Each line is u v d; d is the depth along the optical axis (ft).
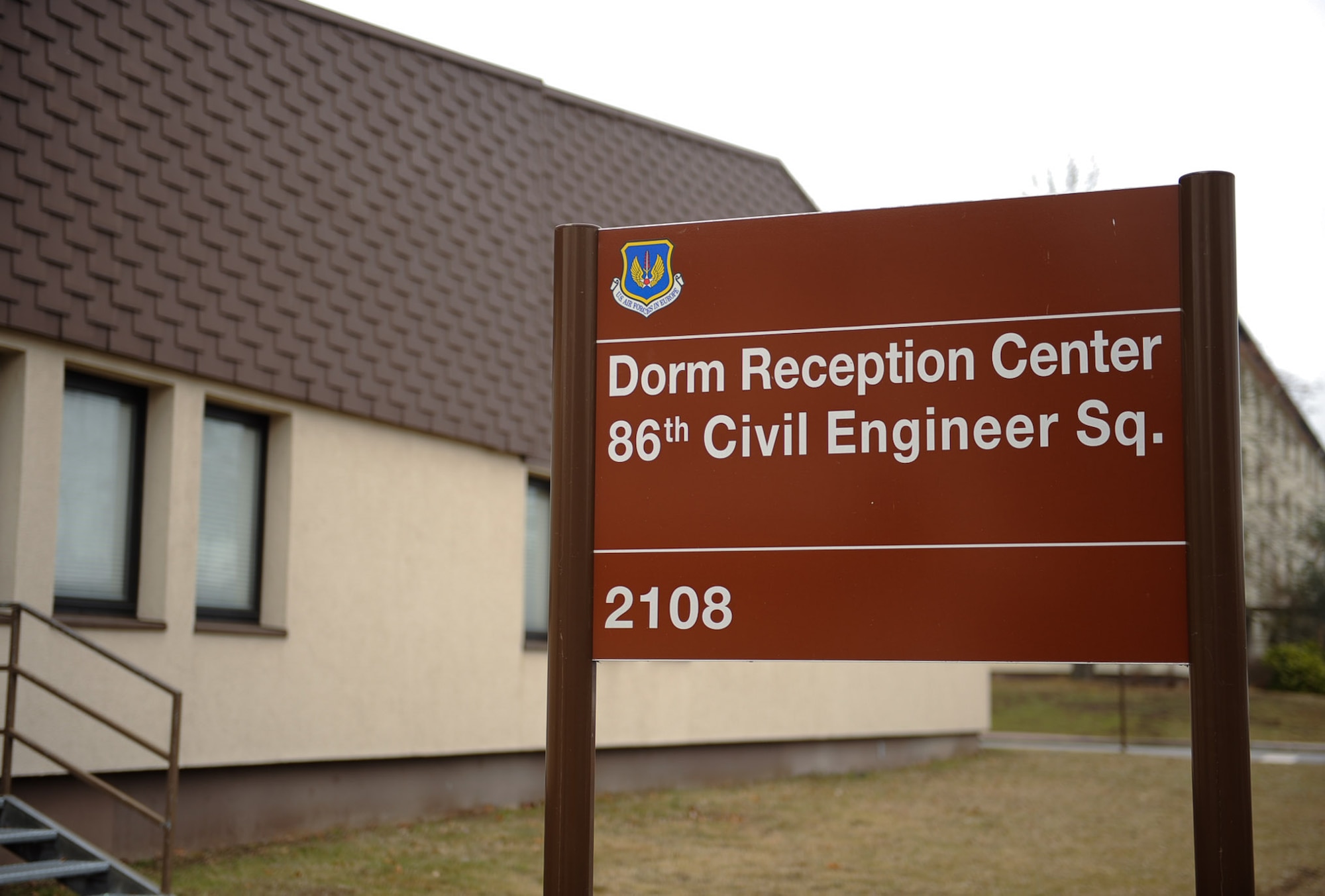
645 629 14.44
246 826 36.24
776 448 14.38
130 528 33.91
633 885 34.76
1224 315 13.26
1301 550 150.82
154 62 34.47
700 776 55.06
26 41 31.12
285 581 37.60
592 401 14.92
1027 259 13.96
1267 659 135.85
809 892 34.47
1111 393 13.57
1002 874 37.55
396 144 42.78
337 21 40.83
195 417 34.91
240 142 36.91
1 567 30.04
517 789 46.60
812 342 14.44
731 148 61.11
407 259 42.70
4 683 29.50
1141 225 13.70
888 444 14.10
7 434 30.53
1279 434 155.84
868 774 62.75
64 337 31.30
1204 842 12.63
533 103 49.52
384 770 41.22
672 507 14.56
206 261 35.42
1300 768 70.03
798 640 14.06
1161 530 13.30
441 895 31.17
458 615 43.98
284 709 37.22
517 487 47.03
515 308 47.37
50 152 31.40
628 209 53.98
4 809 26.22
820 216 14.58
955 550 13.78
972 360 13.98
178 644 33.86
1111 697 123.24
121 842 32.32
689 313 14.79
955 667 72.84
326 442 39.37
